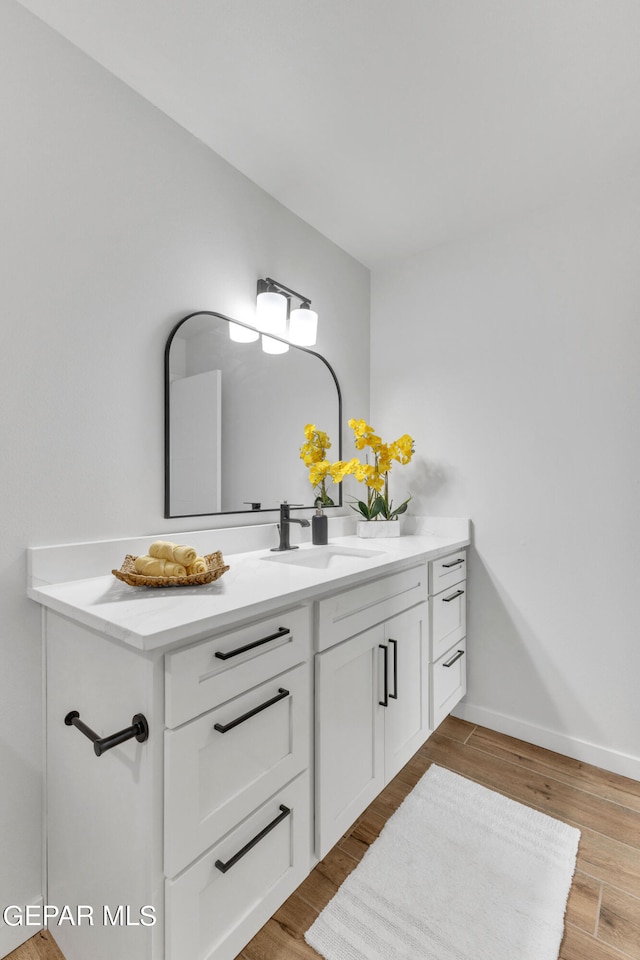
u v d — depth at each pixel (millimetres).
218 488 1638
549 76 1334
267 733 1040
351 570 1351
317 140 1590
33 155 1163
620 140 1590
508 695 2047
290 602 1073
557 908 1175
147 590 1105
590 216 1857
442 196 1900
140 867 835
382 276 2488
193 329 1552
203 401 1587
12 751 1126
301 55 1270
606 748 1808
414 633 1671
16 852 1134
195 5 1130
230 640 944
